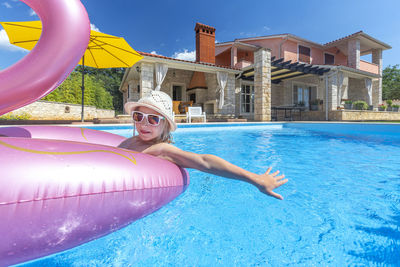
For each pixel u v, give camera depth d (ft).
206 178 7.82
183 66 36.42
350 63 51.08
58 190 3.05
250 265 3.41
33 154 3.19
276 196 4.05
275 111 52.49
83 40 3.83
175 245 3.92
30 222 2.81
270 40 52.75
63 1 3.63
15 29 17.99
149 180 4.16
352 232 4.32
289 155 12.41
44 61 3.52
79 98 65.36
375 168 9.41
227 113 41.52
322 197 6.11
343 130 26.76
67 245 3.22
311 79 54.70
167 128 5.45
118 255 3.66
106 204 3.49
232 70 40.29
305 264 3.42
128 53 23.03
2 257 2.67
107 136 7.64
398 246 3.85
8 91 3.34
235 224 4.64
